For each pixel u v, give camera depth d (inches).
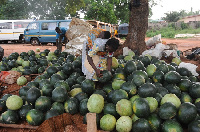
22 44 971.3
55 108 166.2
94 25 661.9
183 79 191.2
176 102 157.8
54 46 850.8
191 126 135.4
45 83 206.1
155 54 329.4
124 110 149.9
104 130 148.7
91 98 159.0
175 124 135.9
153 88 160.4
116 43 171.6
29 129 159.8
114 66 232.5
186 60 346.0
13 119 163.6
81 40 430.6
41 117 158.6
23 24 1004.6
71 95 188.2
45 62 303.7
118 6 1339.8
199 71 242.4
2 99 182.2
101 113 165.0
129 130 144.5
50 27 843.4
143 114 143.6
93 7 1147.9
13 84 264.8
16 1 1694.1
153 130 145.3
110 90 191.9
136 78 178.2
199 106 155.2
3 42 1048.2
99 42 174.9
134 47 360.5
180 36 1481.3
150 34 1662.2
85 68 204.8
